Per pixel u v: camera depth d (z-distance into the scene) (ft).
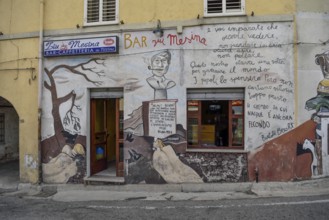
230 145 33.32
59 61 36.24
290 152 31.86
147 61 34.09
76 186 34.91
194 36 33.19
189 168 32.99
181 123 33.24
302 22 32.09
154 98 33.83
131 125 34.27
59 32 36.01
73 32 35.63
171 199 29.50
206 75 32.96
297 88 31.94
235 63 32.60
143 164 33.88
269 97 32.14
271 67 32.14
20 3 37.76
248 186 31.60
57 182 35.99
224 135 33.58
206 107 33.86
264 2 32.37
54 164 36.11
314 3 32.30
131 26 34.35
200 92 33.65
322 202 26.03
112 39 34.24
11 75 37.83
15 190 35.55
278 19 32.07
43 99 36.60
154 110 33.81
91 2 35.76
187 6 33.40
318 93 32.01
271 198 28.14
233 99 33.22
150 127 33.86
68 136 35.88
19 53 37.60
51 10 36.52
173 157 33.30
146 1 34.27
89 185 34.81
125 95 34.50
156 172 33.58
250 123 32.27
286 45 32.04
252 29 32.45
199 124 33.81
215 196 29.89
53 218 24.47
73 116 35.78
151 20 34.06
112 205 27.91
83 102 35.58
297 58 31.99
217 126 33.68
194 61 33.17
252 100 32.30
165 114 33.58
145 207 26.78
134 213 25.16
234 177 32.35
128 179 34.14
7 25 38.06
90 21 35.78
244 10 32.55
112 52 34.42
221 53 32.81
